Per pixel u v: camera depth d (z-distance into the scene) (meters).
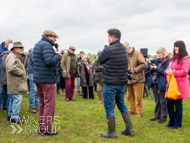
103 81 3.80
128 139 3.74
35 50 3.82
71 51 7.67
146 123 4.85
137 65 5.39
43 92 3.88
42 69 3.75
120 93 3.89
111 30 3.81
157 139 3.77
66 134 3.99
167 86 4.45
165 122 4.90
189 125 4.66
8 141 3.54
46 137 3.77
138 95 5.39
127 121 3.91
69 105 6.82
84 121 4.98
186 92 4.22
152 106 6.91
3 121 4.72
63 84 9.81
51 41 3.89
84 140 3.66
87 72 8.27
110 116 3.80
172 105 4.45
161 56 4.80
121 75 3.72
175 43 4.35
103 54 3.75
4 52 5.14
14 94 4.61
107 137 3.82
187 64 4.18
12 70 4.40
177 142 3.65
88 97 8.79
